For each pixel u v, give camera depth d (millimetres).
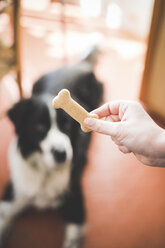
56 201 613
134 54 1315
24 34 1417
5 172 674
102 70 1148
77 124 688
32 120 617
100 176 688
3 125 814
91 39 1444
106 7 1704
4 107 862
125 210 616
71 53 1280
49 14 1724
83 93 805
